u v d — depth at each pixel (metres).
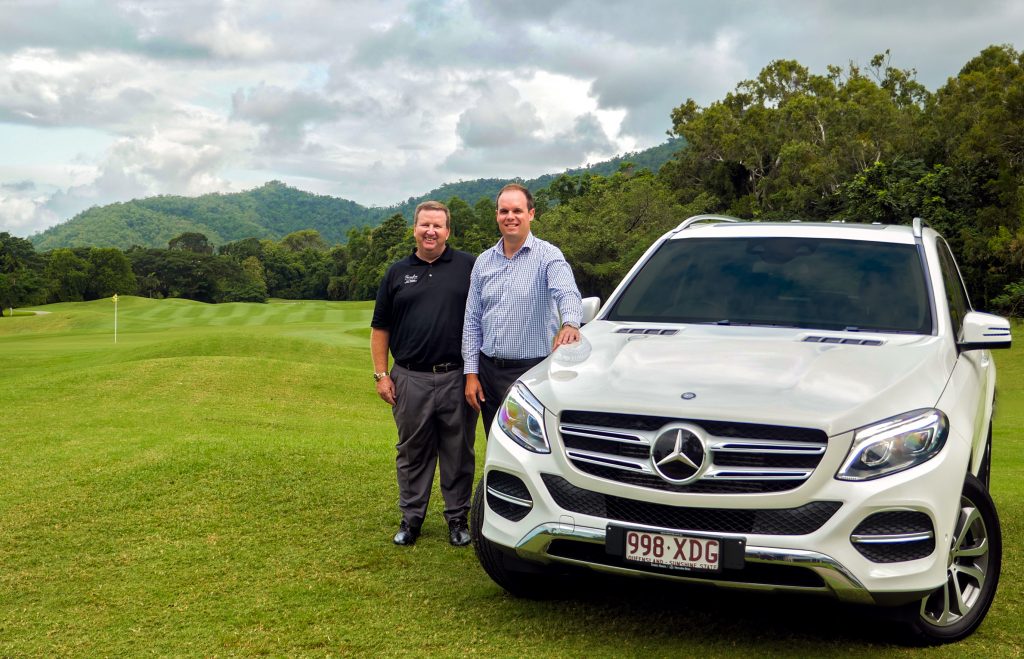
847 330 4.25
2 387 16.12
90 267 160.25
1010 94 53.06
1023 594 4.28
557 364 4.02
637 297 4.86
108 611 4.15
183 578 4.59
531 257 5.00
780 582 3.30
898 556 3.28
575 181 127.06
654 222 79.69
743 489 3.29
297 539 5.26
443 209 5.21
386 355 5.35
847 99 89.75
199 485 6.37
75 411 13.51
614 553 3.41
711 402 3.39
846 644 3.68
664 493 3.34
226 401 16.14
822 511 3.24
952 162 56.16
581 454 3.54
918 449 3.31
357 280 172.25
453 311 5.16
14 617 4.09
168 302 89.62
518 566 3.88
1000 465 11.57
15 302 143.75
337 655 3.60
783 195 75.50
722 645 3.67
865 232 4.98
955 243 50.03
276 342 29.08
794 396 3.40
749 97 98.94
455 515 5.23
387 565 4.79
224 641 3.75
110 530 5.43
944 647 3.64
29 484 6.48
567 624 3.92
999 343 4.12
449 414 5.17
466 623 3.94
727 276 4.79
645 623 3.93
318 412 16.20
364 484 6.50
